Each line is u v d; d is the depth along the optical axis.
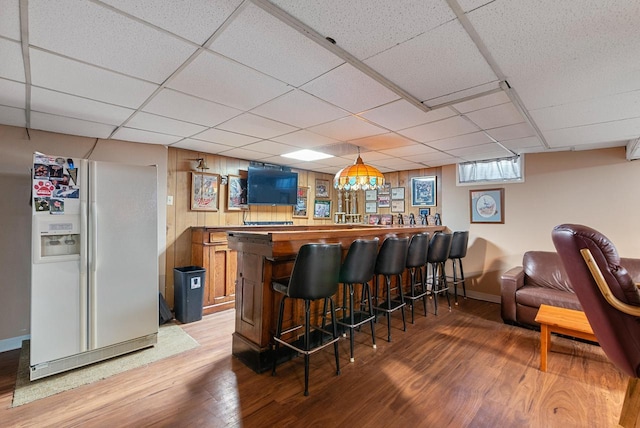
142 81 2.01
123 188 2.72
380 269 3.11
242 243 2.72
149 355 2.74
